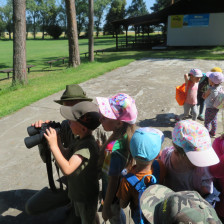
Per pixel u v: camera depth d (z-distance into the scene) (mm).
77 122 1753
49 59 21859
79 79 9867
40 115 5906
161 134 1640
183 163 1601
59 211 2807
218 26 22578
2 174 3588
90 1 15492
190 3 22672
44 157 2055
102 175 1885
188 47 23594
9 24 89312
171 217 1141
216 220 1106
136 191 1613
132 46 27969
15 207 2924
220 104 3867
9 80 12562
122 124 1752
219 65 12086
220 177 1583
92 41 16219
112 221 2068
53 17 90250
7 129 5164
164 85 8320
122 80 9312
